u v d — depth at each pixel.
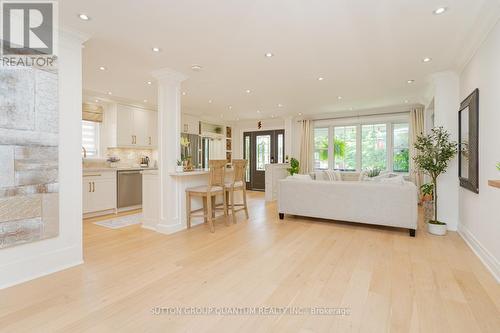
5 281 2.16
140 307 1.87
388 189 3.68
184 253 2.94
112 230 3.90
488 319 1.72
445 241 3.34
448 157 3.59
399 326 1.65
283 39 2.83
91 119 5.36
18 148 2.20
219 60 3.41
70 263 2.58
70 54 2.57
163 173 3.79
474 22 2.46
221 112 7.25
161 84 3.81
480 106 2.77
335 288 2.14
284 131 8.21
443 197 3.89
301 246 3.16
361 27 2.57
